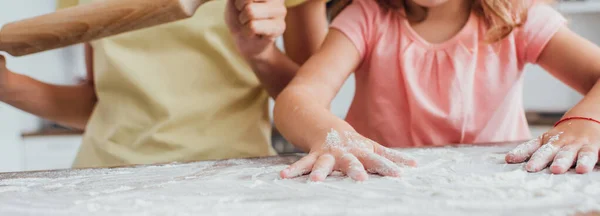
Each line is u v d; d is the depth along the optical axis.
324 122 0.71
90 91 1.17
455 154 0.70
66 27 0.74
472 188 0.50
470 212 0.42
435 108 0.93
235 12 0.83
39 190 0.54
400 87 0.95
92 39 0.76
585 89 0.85
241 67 0.99
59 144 2.06
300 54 1.06
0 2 1.81
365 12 0.98
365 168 0.60
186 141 0.95
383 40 0.97
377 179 0.56
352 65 0.92
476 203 0.45
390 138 0.95
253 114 0.99
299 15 1.03
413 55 0.95
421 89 0.94
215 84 0.98
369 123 0.97
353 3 1.01
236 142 0.97
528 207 0.44
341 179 0.57
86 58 1.16
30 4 2.00
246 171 0.63
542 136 0.68
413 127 0.94
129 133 0.98
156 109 0.96
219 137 0.96
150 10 0.70
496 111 0.94
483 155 0.68
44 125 2.22
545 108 2.33
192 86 0.97
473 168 0.61
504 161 0.64
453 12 0.96
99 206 0.47
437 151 0.72
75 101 1.14
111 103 1.01
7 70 1.02
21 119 2.10
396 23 0.98
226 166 0.67
